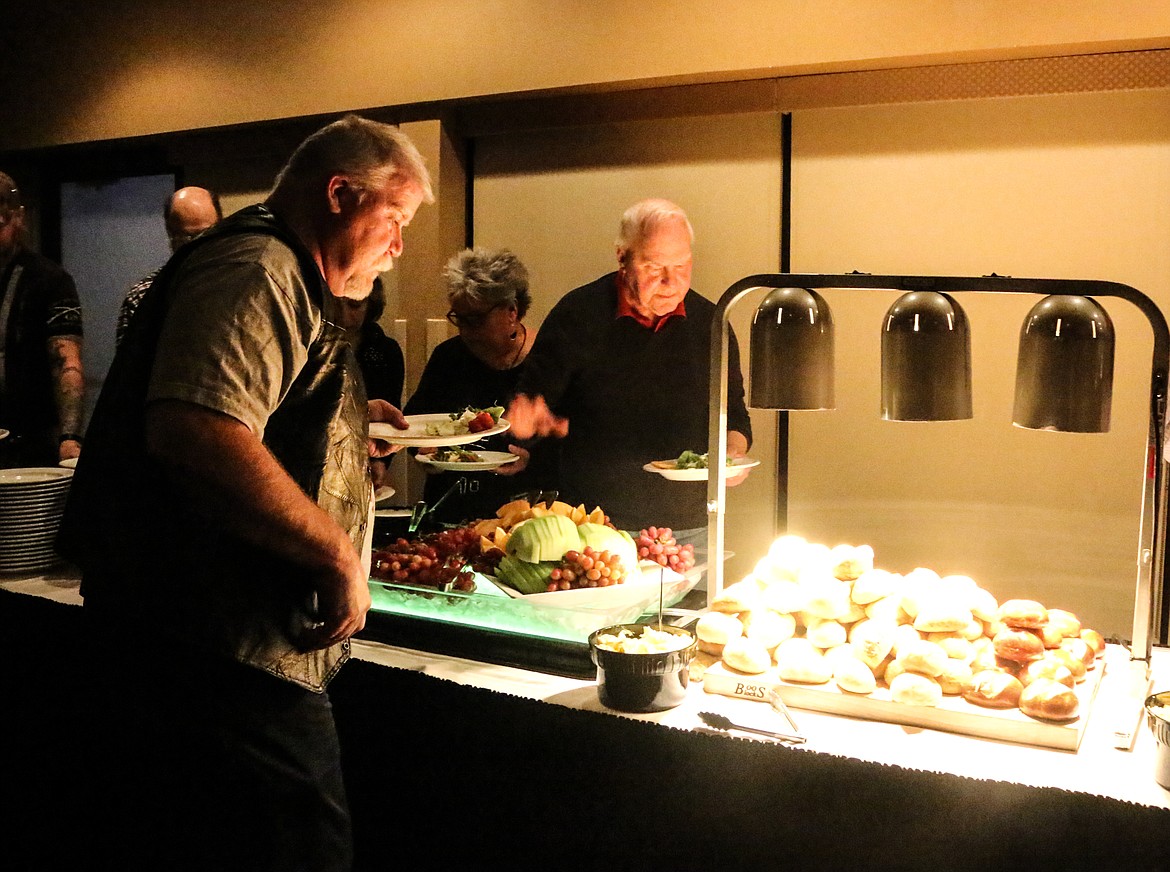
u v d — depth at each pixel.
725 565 3.03
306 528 1.38
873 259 2.78
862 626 1.66
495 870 1.74
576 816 1.64
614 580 1.91
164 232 3.94
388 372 3.34
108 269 4.13
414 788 1.83
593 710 1.63
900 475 2.82
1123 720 1.53
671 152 2.97
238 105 3.53
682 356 2.98
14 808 2.24
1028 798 1.32
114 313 4.14
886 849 1.39
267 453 1.36
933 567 2.81
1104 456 2.61
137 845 1.51
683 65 2.78
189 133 3.73
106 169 4.05
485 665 1.89
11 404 3.72
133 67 3.75
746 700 1.66
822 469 2.90
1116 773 1.39
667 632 1.73
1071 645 1.67
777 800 1.46
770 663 1.70
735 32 2.71
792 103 2.76
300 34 3.38
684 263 2.95
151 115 3.74
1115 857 1.28
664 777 1.54
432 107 3.20
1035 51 2.46
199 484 1.32
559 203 3.15
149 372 1.40
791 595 1.73
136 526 1.42
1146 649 1.59
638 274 2.95
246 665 1.45
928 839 1.37
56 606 2.11
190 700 1.44
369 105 3.28
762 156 2.85
